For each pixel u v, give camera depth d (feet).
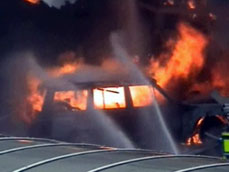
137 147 79.71
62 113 80.48
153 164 26.78
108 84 81.46
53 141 34.63
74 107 80.48
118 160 27.86
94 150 30.83
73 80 85.46
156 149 80.07
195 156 30.09
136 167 26.22
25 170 26.45
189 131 80.94
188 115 81.30
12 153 29.68
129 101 80.69
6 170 26.55
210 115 80.89
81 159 28.12
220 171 25.70
